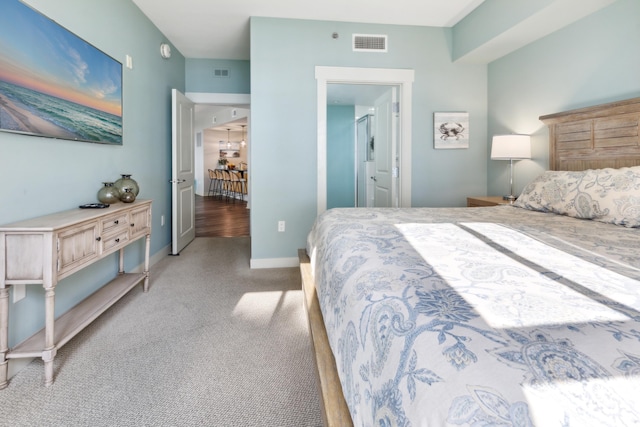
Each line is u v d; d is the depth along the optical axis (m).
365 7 3.15
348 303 0.96
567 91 2.73
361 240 1.31
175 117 3.85
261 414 1.42
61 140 2.02
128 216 2.32
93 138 2.32
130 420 1.37
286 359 1.82
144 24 3.25
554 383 0.48
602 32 2.45
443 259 1.03
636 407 0.44
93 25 2.36
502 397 0.47
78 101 2.13
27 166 1.74
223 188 12.09
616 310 0.65
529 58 3.11
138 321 2.25
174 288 2.88
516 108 3.27
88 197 2.31
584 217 1.87
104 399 1.49
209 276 3.21
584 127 2.51
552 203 2.12
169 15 3.29
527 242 1.25
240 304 2.55
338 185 6.67
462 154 3.70
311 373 1.70
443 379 0.53
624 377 0.48
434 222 1.73
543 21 2.65
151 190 3.49
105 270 2.54
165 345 1.95
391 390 0.62
